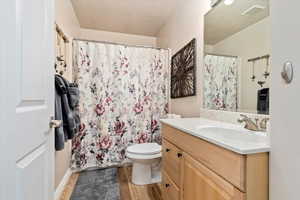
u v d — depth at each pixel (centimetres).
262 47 114
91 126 230
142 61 252
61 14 181
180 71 219
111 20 275
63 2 188
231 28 140
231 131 113
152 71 257
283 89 66
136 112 249
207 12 168
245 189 68
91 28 304
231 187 73
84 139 225
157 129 259
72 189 182
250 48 123
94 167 235
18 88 71
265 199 70
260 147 70
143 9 242
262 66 114
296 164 61
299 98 60
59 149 134
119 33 324
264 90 112
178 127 121
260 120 110
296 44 62
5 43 62
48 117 104
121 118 242
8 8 64
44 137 98
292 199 62
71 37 228
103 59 234
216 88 157
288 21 64
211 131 119
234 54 138
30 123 81
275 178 68
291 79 63
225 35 146
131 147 208
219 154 80
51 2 109
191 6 196
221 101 150
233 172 72
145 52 253
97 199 164
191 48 192
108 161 236
